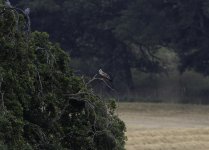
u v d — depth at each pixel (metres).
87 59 166.62
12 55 34.97
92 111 38.53
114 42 165.25
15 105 33.97
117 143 38.97
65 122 38.69
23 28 36.38
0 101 33.34
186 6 146.00
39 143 36.25
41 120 36.97
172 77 165.75
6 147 32.00
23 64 35.44
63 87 38.31
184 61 154.50
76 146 38.34
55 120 37.19
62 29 166.88
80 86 38.88
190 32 149.50
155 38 151.50
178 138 79.12
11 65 34.88
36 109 36.84
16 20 35.44
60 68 39.25
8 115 32.72
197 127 95.94
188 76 165.38
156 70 165.00
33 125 36.31
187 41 151.25
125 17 152.88
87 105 38.50
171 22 150.00
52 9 161.12
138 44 160.88
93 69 159.50
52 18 164.88
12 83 34.28
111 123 39.31
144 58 163.62
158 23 150.25
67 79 38.34
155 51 166.12
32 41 37.59
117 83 158.88
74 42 168.50
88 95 38.75
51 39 167.75
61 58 39.31
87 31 165.38
